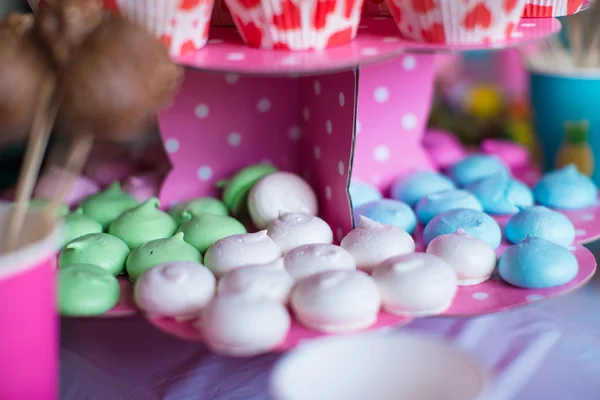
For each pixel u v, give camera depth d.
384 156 0.61
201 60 0.46
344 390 0.37
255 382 0.47
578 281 0.49
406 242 0.50
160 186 0.59
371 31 0.53
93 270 0.48
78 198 0.58
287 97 0.59
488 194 0.58
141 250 0.49
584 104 0.64
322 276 0.45
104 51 0.38
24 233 0.42
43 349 0.41
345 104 0.51
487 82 0.86
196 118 0.57
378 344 0.37
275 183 0.55
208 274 0.47
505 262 0.49
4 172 0.61
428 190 0.58
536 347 0.49
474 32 0.48
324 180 0.56
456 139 0.73
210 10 0.48
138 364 0.48
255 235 0.49
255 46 0.49
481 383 0.35
